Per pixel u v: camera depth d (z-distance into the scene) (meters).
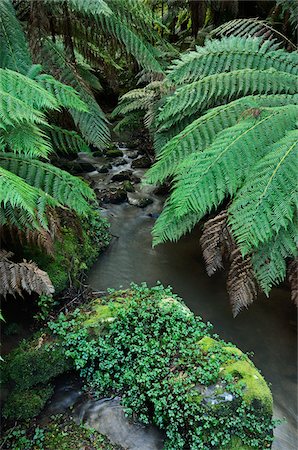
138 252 4.04
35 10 3.61
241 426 2.38
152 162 5.68
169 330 2.79
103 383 2.68
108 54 4.87
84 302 3.25
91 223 4.12
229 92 3.24
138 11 3.87
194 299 3.46
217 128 2.86
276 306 3.36
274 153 2.47
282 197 2.34
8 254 2.63
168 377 2.53
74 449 2.35
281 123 2.66
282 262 2.52
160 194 4.99
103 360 2.71
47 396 2.63
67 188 2.68
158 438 2.43
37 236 2.68
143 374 2.56
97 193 4.95
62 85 2.78
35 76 2.78
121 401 2.59
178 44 6.40
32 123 2.41
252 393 2.42
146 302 2.99
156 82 4.53
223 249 2.81
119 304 2.99
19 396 2.58
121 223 4.47
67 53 4.25
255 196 2.40
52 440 2.40
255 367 2.77
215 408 2.36
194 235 4.22
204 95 3.05
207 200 2.52
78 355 2.69
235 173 2.53
